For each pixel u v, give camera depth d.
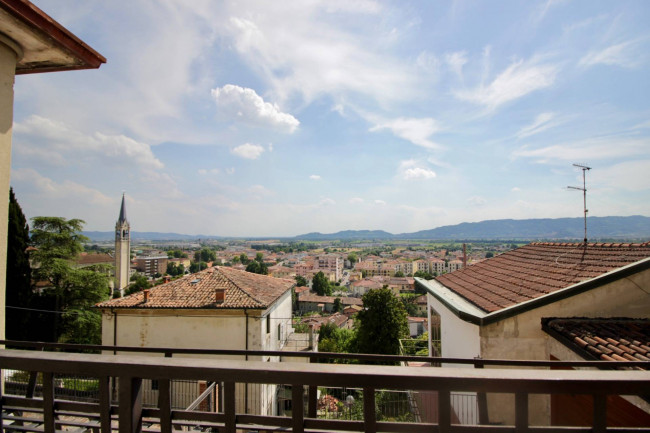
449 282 10.97
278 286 21.25
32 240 27.67
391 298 29.58
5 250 3.08
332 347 33.94
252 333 15.21
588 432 1.50
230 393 1.56
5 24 2.88
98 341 27.31
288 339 21.95
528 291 7.11
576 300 6.30
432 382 1.43
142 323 15.61
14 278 22.17
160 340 15.45
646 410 4.20
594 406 1.48
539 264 8.88
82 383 4.07
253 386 13.34
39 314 25.00
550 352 6.25
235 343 15.22
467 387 1.43
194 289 17.19
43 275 26.25
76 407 2.02
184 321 15.46
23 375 4.52
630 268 6.16
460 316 7.07
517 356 6.34
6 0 2.65
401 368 1.51
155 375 1.54
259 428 1.67
